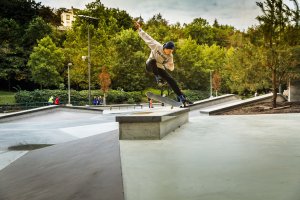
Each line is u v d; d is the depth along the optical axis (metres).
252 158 3.83
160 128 6.00
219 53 59.25
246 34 14.07
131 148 5.03
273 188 2.53
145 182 2.91
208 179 2.91
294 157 3.85
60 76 42.38
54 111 19.86
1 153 6.89
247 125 8.23
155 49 7.02
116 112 23.69
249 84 15.37
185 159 3.91
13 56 45.09
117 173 3.38
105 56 41.88
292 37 13.04
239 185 2.66
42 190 3.55
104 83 35.81
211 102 19.81
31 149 7.31
